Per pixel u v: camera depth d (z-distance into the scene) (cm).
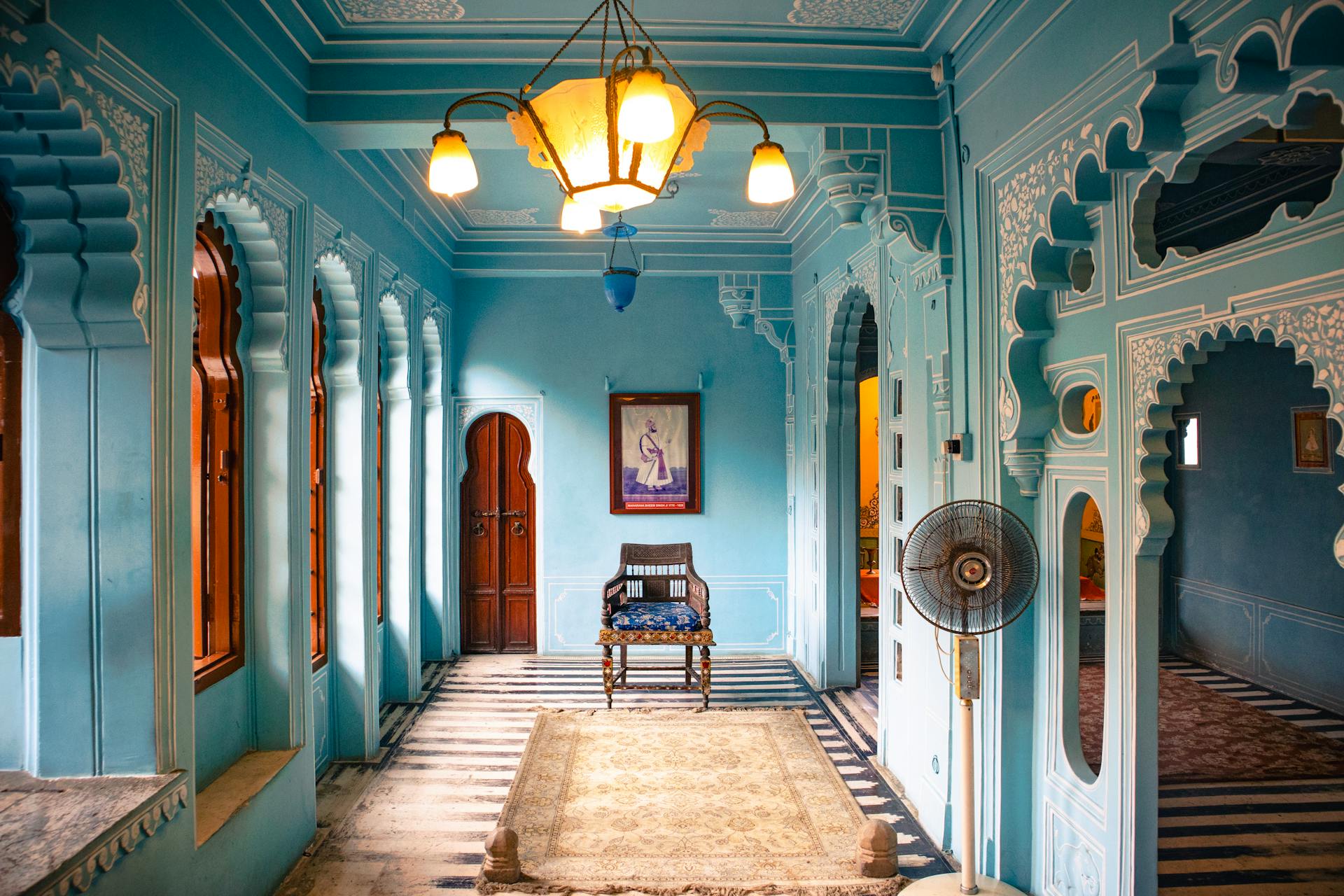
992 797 341
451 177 240
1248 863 386
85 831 226
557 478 761
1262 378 671
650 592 666
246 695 368
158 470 263
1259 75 200
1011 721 336
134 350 258
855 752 518
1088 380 296
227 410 361
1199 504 744
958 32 354
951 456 388
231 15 304
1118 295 275
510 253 737
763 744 529
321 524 489
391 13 346
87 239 245
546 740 536
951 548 307
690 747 525
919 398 431
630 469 761
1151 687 266
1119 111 248
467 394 756
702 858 380
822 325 643
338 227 432
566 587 761
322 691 483
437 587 732
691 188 595
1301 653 636
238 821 313
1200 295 233
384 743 532
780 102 384
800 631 736
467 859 379
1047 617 327
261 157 337
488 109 377
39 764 260
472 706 611
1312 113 203
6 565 272
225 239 344
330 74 378
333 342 486
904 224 388
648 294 764
